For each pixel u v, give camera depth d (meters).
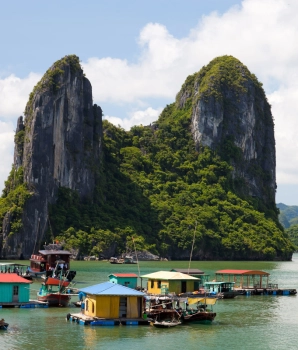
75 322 70.75
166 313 72.56
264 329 71.44
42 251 127.06
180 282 92.19
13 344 60.44
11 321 71.31
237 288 108.75
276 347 62.25
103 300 69.81
